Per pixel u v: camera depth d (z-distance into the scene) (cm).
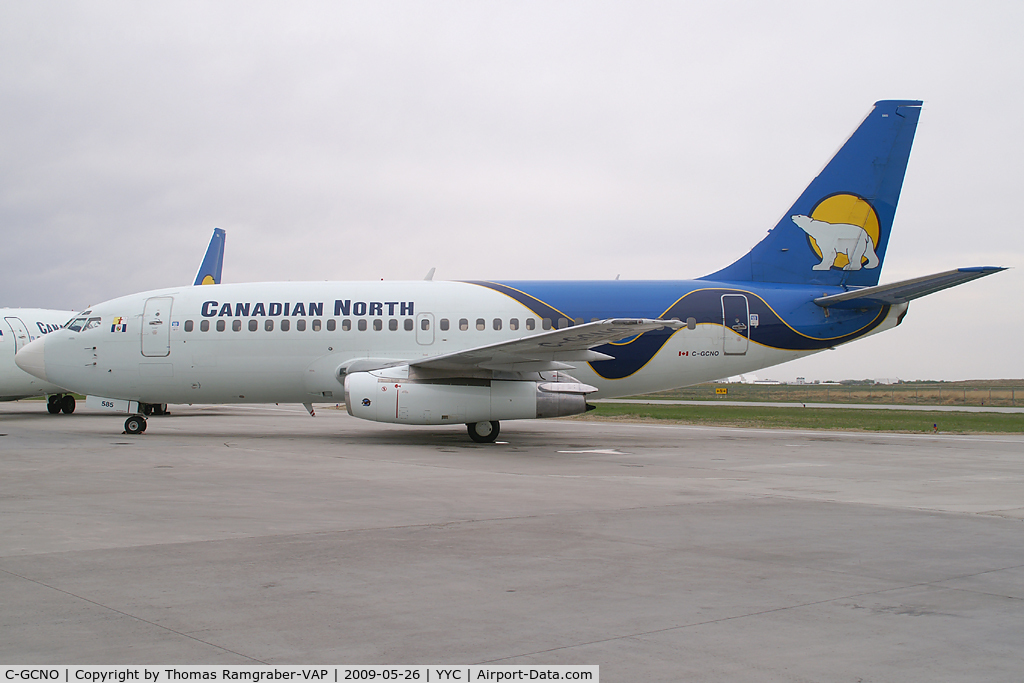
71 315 3600
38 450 1795
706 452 1931
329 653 483
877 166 2284
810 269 2295
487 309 2206
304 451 1817
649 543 812
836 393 8119
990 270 1878
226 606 577
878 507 1064
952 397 7288
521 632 527
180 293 2238
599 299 2227
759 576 681
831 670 463
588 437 2402
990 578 680
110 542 796
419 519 940
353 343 2181
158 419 3297
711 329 2208
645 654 487
